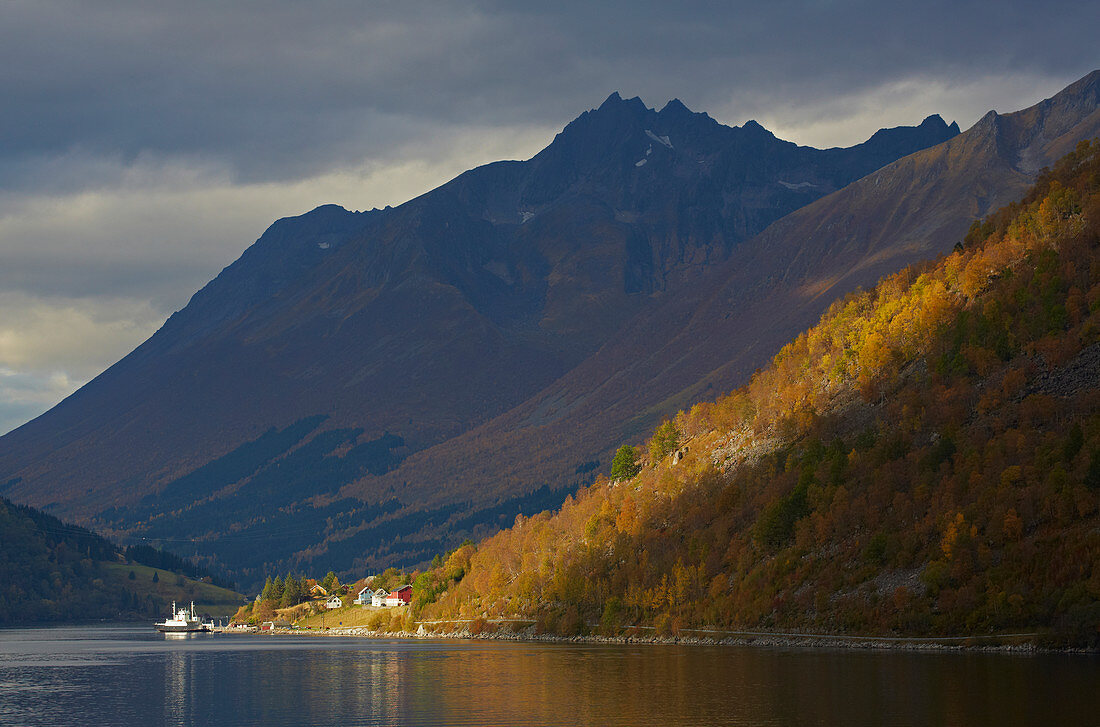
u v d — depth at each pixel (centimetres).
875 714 15538
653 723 16112
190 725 17750
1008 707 15362
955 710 15362
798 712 16100
